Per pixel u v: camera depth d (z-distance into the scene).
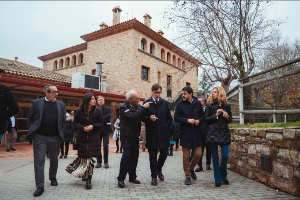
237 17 8.46
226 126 4.24
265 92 5.35
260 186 4.06
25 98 13.23
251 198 3.36
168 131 4.43
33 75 15.10
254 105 5.72
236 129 5.30
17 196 3.48
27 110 13.32
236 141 5.30
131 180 4.44
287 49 13.54
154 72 21.53
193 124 4.33
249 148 4.72
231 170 5.54
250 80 5.76
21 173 5.39
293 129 3.43
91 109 4.20
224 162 4.24
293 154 3.44
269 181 4.05
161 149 4.38
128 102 4.39
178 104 4.47
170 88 22.95
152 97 4.52
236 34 8.97
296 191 3.39
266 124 4.79
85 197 3.44
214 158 4.17
